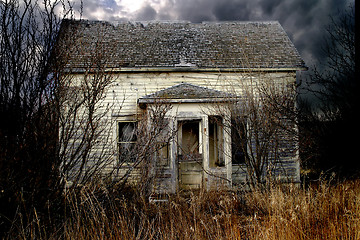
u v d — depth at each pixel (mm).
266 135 7543
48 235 3635
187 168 8602
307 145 8359
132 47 11188
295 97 8406
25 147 3635
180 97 8562
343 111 7324
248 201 5926
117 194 5020
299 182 9086
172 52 11078
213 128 9383
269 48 11516
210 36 12211
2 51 3553
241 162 9750
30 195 3598
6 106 3520
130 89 10188
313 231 3947
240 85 9898
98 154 8805
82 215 4293
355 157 7219
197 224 4230
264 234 3770
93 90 4547
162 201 5680
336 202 4691
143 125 6207
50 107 4035
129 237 3740
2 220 3471
